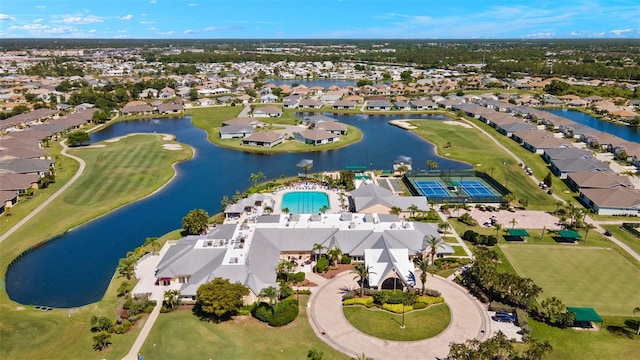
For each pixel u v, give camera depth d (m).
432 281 102.81
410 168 184.62
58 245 121.69
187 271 100.75
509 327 86.06
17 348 79.94
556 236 125.94
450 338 82.81
